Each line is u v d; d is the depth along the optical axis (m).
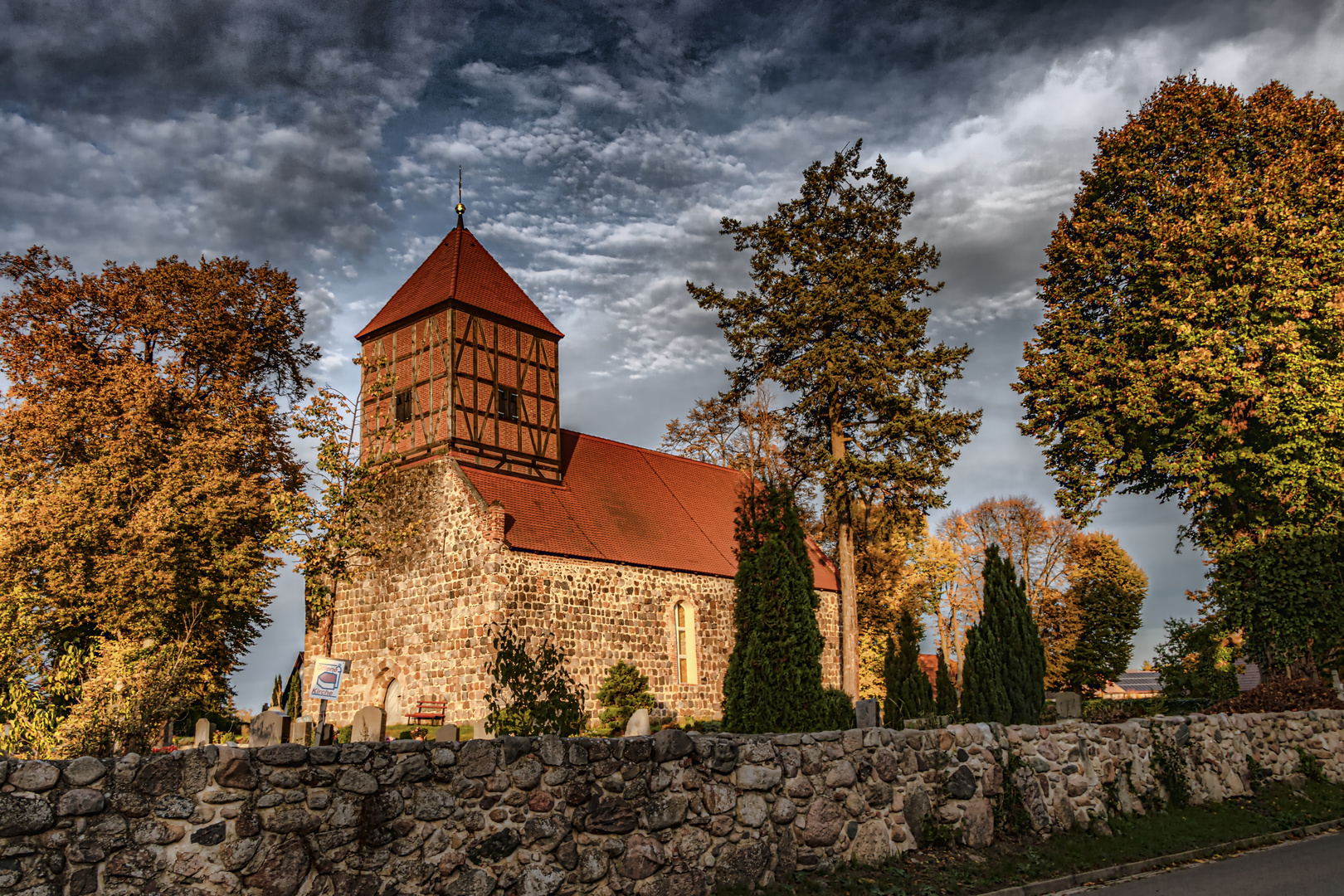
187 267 33.41
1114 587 50.25
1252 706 19.20
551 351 33.84
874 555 46.78
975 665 18.36
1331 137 26.22
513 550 27.66
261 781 7.47
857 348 33.94
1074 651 50.28
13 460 29.03
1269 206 24.75
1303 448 23.67
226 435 30.64
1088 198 29.56
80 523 26.80
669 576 32.34
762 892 9.84
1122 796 13.98
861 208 35.06
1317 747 18.08
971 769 12.37
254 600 29.52
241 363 34.00
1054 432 29.30
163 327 32.22
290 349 36.78
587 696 28.58
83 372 31.34
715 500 39.41
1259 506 25.23
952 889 10.41
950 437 33.66
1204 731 16.00
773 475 44.06
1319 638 22.53
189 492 28.23
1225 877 11.07
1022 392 29.58
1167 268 26.11
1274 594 23.14
